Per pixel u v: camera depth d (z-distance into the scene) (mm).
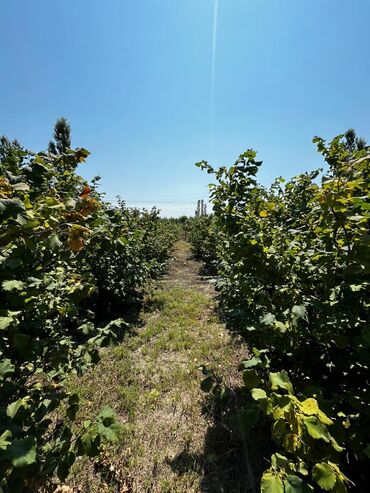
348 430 1434
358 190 1730
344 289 1584
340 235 1588
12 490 946
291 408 880
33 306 1399
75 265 2592
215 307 5602
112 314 5270
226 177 2480
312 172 2916
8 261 1178
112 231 1566
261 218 2320
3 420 1063
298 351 1836
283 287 1819
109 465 2066
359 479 1693
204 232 10844
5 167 1621
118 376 3193
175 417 2588
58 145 15922
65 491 1831
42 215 1272
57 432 1801
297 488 811
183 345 3926
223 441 2293
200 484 1964
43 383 2691
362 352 1397
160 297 6367
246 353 3650
